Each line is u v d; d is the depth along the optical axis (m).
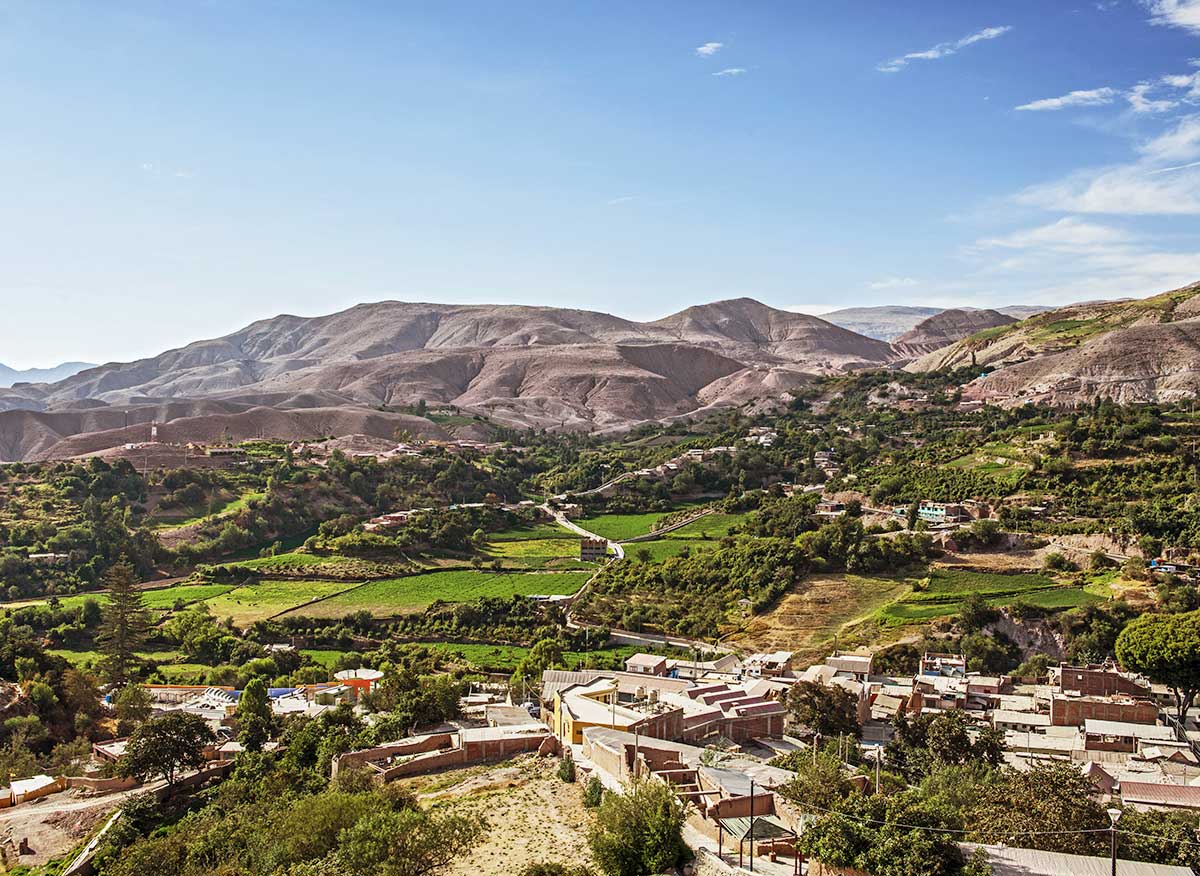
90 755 146.75
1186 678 131.25
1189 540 192.38
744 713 118.62
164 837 105.06
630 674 146.50
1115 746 117.56
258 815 99.69
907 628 178.88
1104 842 71.62
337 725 133.12
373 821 76.88
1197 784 96.88
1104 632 165.50
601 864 73.50
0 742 145.00
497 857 79.12
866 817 69.88
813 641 180.75
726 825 75.94
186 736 129.75
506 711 135.12
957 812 75.25
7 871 104.31
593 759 101.25
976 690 149.25
